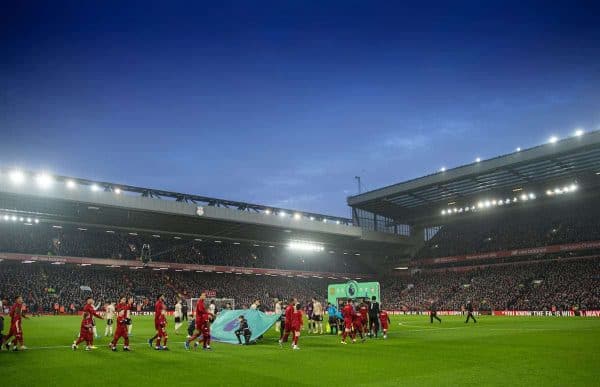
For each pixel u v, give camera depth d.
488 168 66.00
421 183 74.62
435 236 93.94
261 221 69.62
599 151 57.91
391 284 92.19
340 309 31.28
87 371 14.00
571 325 37.03
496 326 36.78
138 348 20.50
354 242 87.62
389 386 11.59
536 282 70.56
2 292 58.78
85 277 69.25
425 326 37.72
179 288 75.00
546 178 69.88
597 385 11.46
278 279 88.75
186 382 12.23
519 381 12.02
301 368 14.52
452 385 11.59
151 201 60.19
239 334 22.56
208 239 78.62
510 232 82.88
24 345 21.53
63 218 63.69
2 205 57.06
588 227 73.56
